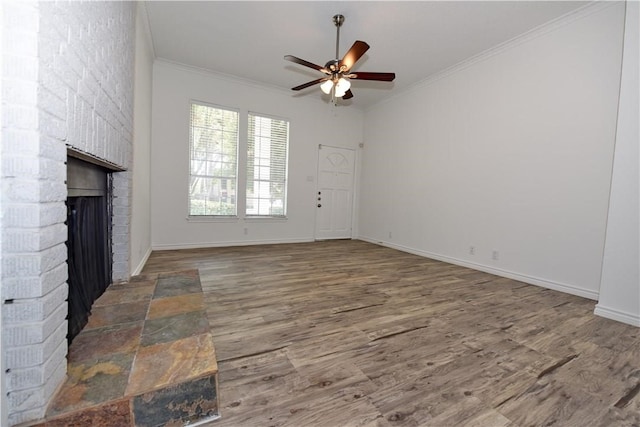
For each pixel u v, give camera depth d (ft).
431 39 11.25
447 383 4.73
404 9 9.48
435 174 14.67
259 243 17.22
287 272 11.16
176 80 14.37
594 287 9.02
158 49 12.90
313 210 18.94
